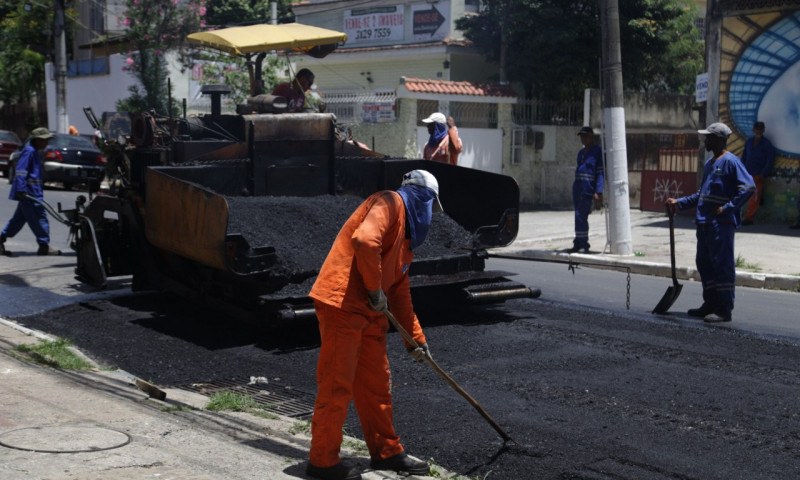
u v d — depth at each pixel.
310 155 9.86
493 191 9.60
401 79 21.73
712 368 7.25
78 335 8.27
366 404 4.82
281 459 4.88
